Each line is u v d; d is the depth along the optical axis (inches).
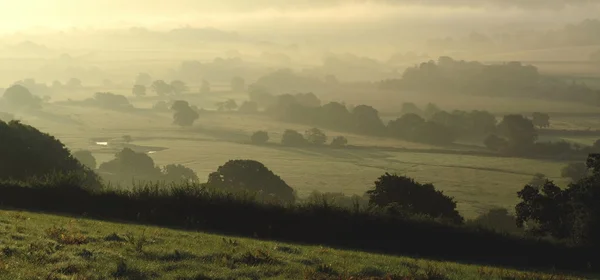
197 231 1093.1
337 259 754.2
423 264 809.5
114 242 721.0
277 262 685.3
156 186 1245.7
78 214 1186.0
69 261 597.9
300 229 1154.7
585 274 1042.7
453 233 1160.2
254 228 1156.5
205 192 1216.8
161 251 678.5
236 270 622.2
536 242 1165.7
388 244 1146.7
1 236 693.9
